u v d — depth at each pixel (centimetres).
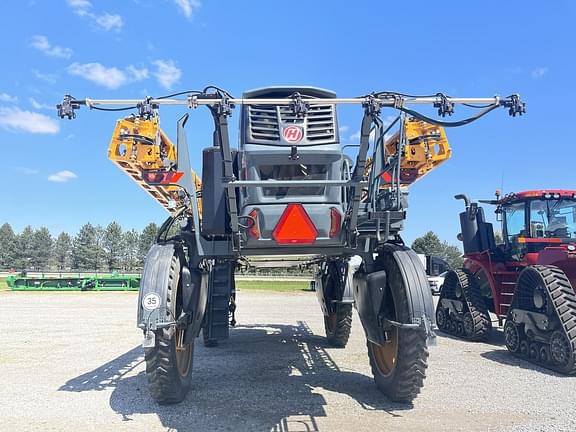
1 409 473
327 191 456
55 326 1127
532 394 526
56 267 10031
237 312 1488
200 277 517
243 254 514
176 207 590
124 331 1041
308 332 1035
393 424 423
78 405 484
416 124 625
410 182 634
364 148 414
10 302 1853
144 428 416
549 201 883
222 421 433
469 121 411
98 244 8806
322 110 461
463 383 574
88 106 415
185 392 500
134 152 645
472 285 937
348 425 421
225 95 412
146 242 8206
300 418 440
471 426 419
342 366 671
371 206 514
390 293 494
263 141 454
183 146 504
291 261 758
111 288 2634
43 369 656
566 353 615
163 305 431
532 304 721
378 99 402
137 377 605
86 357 742
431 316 443
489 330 889
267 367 664
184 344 484
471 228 982
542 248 870
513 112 416
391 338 494
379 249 519
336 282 842
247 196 451
